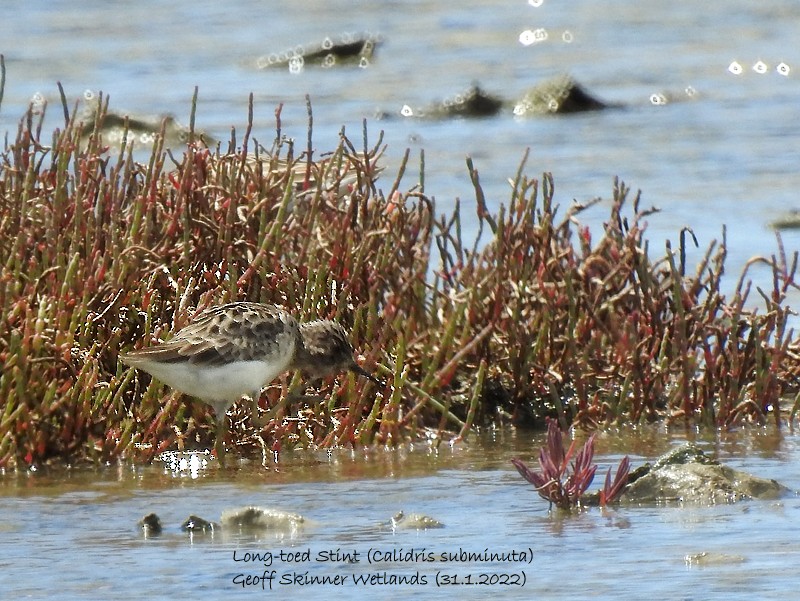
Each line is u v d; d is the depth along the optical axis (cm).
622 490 1100
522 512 1069
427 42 4425
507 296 1431
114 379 1267
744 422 1398
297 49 4072
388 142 2920
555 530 1016
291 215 1411
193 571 935
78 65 3844
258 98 3469
